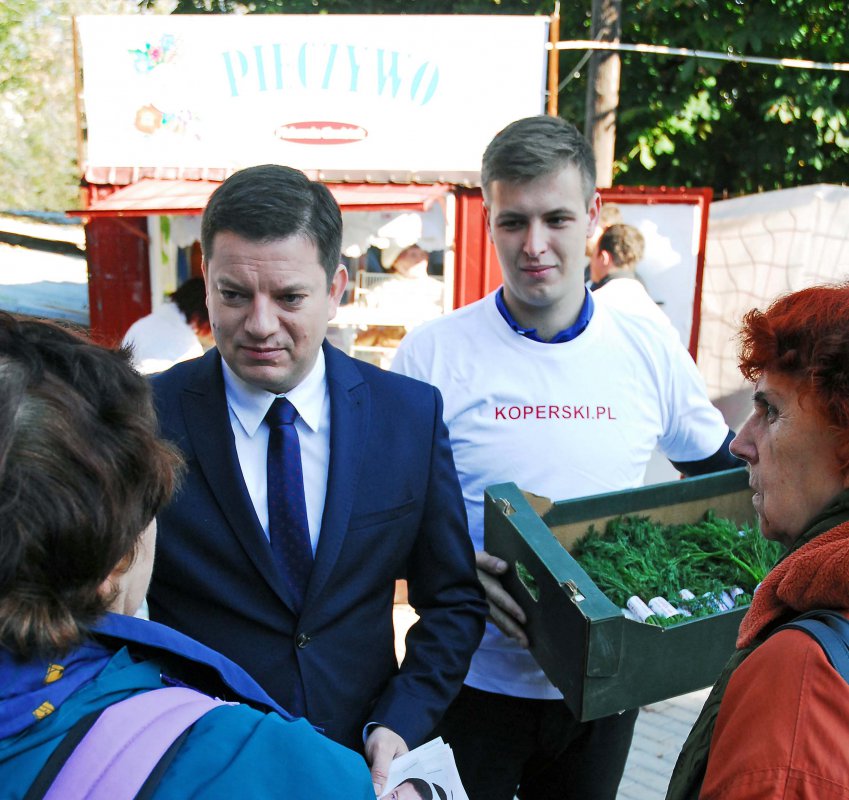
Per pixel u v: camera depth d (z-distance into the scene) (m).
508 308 2.27
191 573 1.65
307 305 1.62
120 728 0.82
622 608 1.96
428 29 4.68
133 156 4.80
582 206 2.17
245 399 1.71
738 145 8.77
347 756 0.89
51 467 0.81
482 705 2.21
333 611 1.69
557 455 2.21
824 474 1.15
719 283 5.79
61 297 6.54
